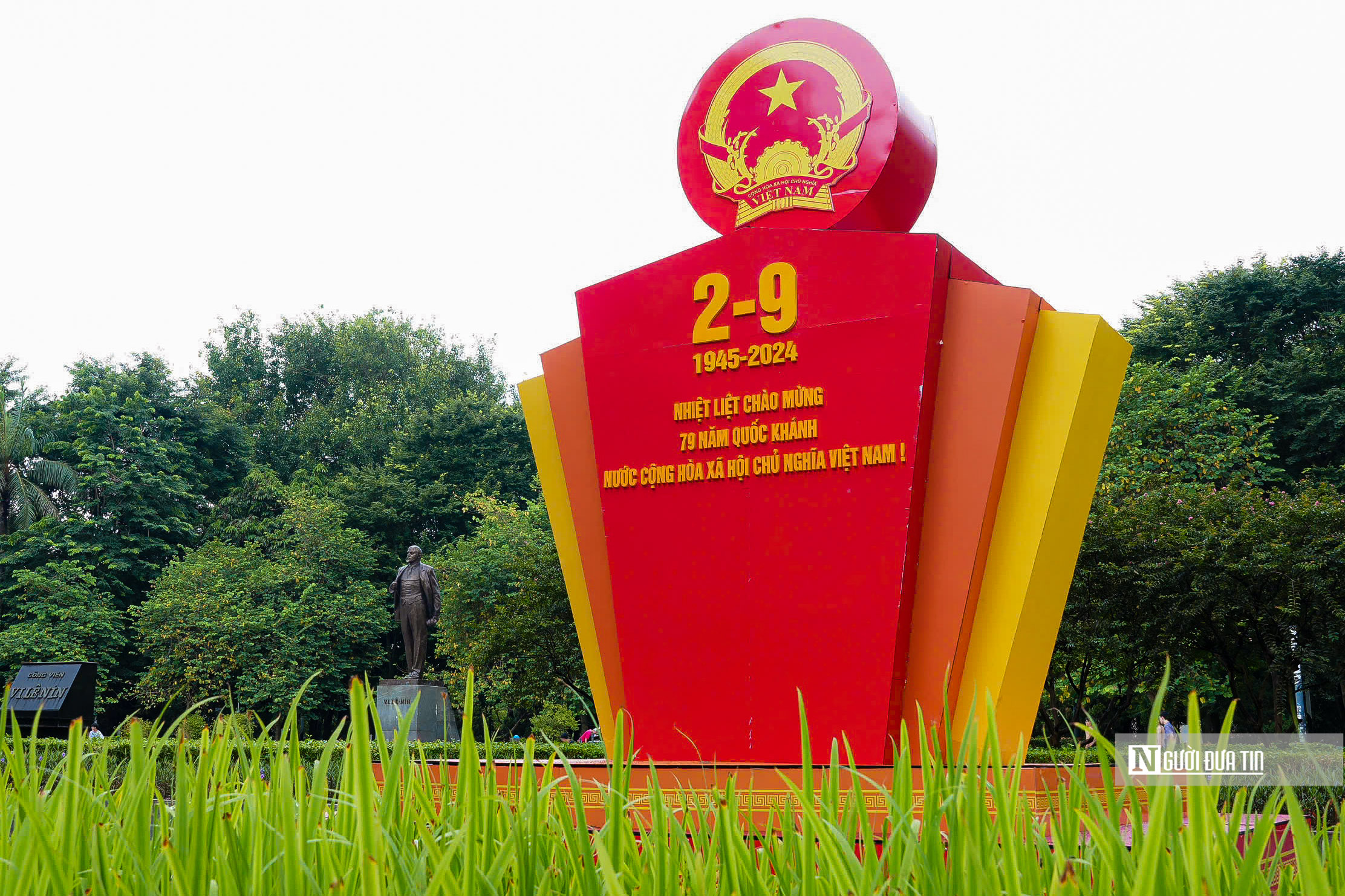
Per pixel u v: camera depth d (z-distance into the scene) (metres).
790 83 8.12
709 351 7.76
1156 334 29.08
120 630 33.41
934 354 7.07
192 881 1.84
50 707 18.86
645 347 8.03
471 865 1.79
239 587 32.69
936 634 6.91
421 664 20.69
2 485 34.53
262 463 44.28
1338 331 26.47
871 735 6.78
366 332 48.50
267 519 37.56
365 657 34.28
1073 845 2.09
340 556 34.47
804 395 7.33
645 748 7.58
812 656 7.07
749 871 1.96
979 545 6.86
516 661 22.83
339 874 1.81
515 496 40.66
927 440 7.02
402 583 20.89
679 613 7.61
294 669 31.66
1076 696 18.95
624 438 8.02
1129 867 1.78
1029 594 6.84
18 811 2.21
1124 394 25.23
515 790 4.31
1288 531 15.72
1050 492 6.88
